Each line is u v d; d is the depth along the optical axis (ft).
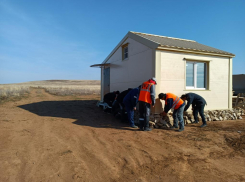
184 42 34.22
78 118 28.30
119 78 35.53
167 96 22.41
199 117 27.14
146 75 26.55
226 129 22.15
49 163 12.89
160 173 11.83
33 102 46.06
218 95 29.58
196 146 16.63
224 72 30.12
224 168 12.60
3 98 52.49
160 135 20.03
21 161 13.12
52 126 23.15
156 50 24.66
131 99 23.24
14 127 22.16
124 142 17.52
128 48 31.89
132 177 11.33
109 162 13.30
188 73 27.81
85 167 12.44
